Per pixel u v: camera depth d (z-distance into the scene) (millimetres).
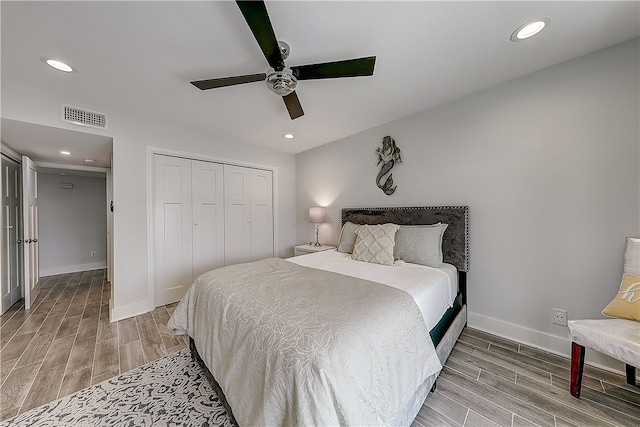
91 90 2109
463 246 2332
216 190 3385
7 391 1548
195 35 1468
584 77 1750
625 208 1634
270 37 1235
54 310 2807
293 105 1955
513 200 2086
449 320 1998
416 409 1269
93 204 4863
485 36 1522
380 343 1075
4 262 2734
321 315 1147
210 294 1590
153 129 2795
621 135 1637
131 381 1646
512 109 2064
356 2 1250
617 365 1660
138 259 2697
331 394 849
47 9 1248
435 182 2551
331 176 3668
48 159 3395
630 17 1387
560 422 1301
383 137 2986
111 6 1245
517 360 1829
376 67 1831
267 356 1007
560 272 1886
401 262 2283
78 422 1333
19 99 2027
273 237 4043
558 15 1363
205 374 1639
